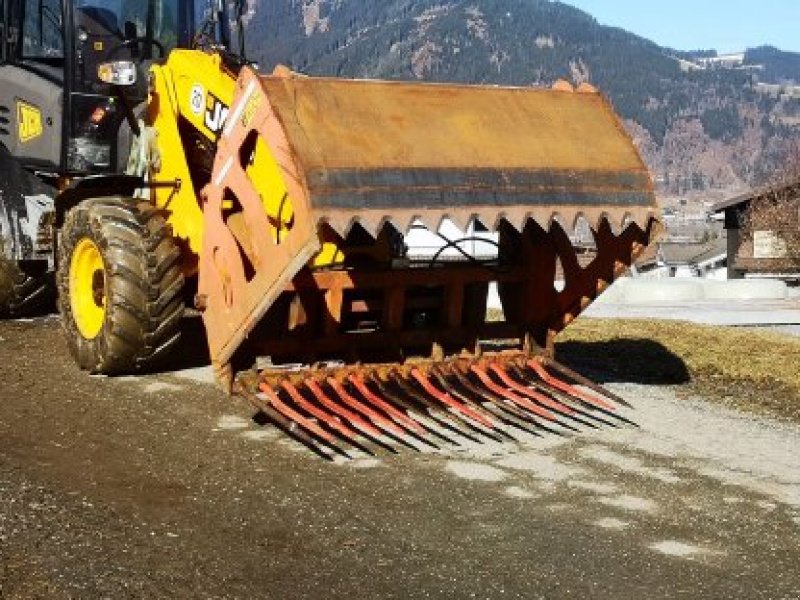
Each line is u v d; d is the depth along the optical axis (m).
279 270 5.04
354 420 5.34
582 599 3.59
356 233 6.11
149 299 6.57
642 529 4.30
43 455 5.13
